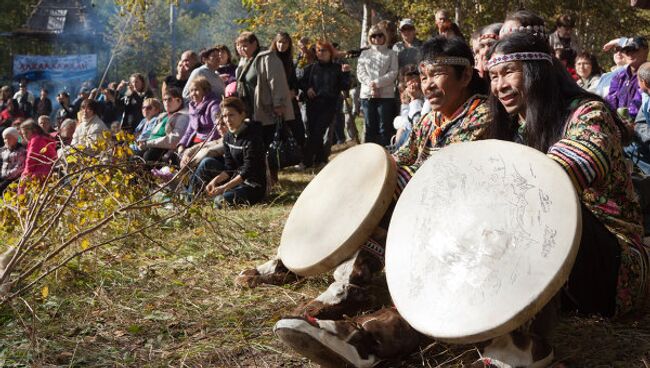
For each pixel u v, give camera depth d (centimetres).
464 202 287
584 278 313
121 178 496
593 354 304
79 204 481
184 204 504
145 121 956
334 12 1593
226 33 2981
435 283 276
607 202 328
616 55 677
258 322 363
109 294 411
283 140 920
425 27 1367
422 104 813
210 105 859
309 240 364
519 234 269
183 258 464
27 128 826
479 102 374
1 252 482
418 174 309
